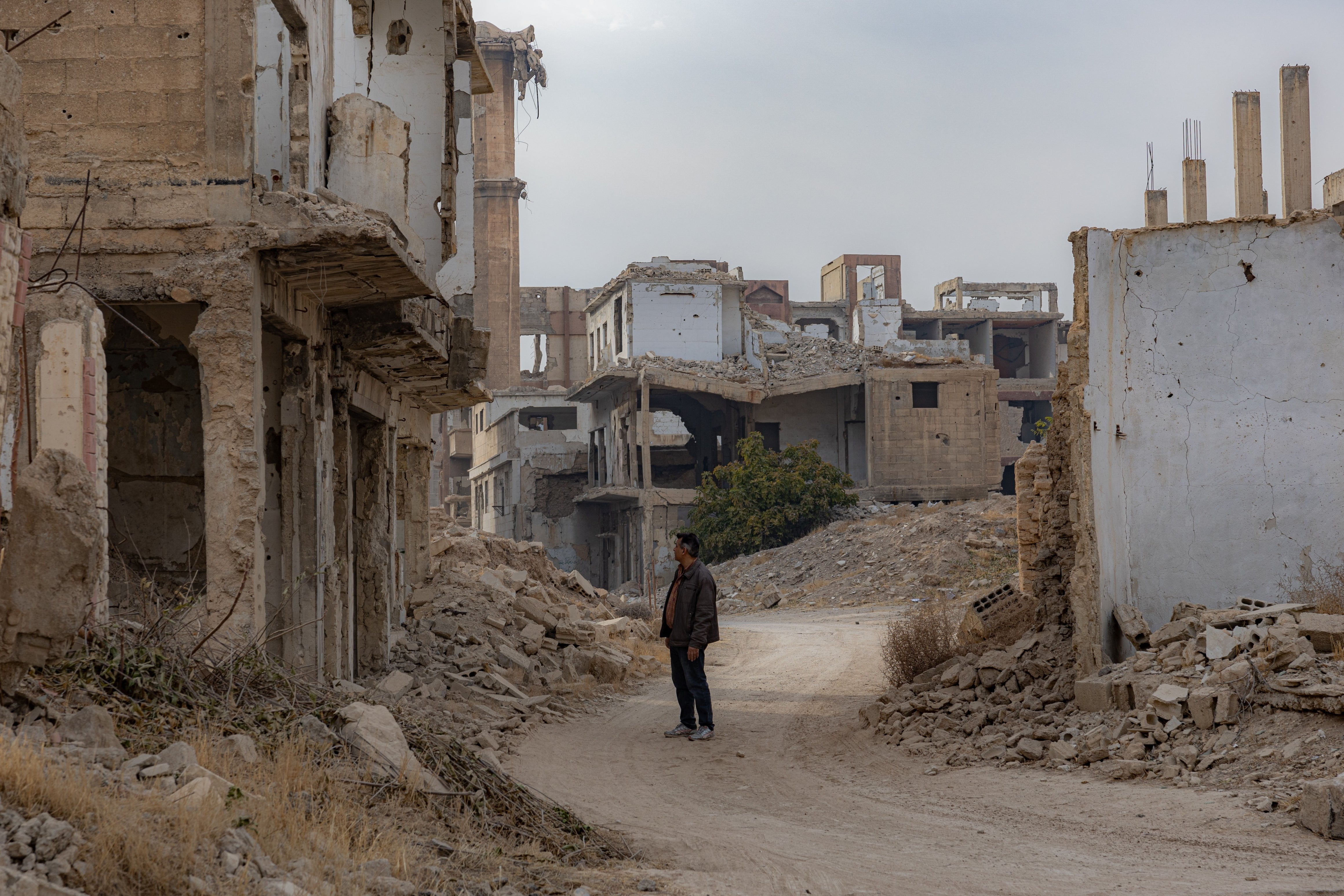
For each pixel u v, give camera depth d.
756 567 42.78
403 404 18.52
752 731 12.89
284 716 7.48
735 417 53.53
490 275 76.31
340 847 5.26
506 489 59.69
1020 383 64.00
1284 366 12.39
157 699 6.96
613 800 9.12
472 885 5.45
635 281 53.25
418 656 16.12
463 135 17.42
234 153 10.28
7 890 3.71
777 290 75.69
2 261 6.31
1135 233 12.62
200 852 4.54
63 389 7.95
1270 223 12.46
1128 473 12.45
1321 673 8.89
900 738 11.52
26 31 10.41
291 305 11.50
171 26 10.41
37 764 4.62
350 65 15.60
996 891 5.97
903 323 68.56
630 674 18.00
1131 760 9.12
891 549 38.44
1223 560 12.30
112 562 11.84
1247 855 6.57
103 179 10.32
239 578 9.92
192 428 12.12
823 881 6.26
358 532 16.12
